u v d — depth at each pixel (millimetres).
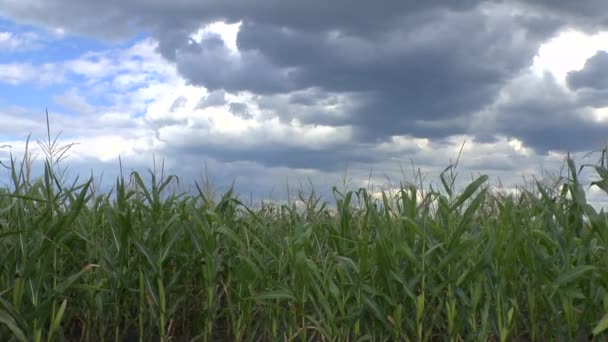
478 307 3635
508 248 3387
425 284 3467
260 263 3709
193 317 4086
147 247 3701
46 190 3652
